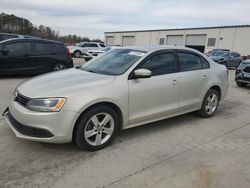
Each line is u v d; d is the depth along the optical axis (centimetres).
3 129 400
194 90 468
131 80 370
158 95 402
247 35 3034
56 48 968
